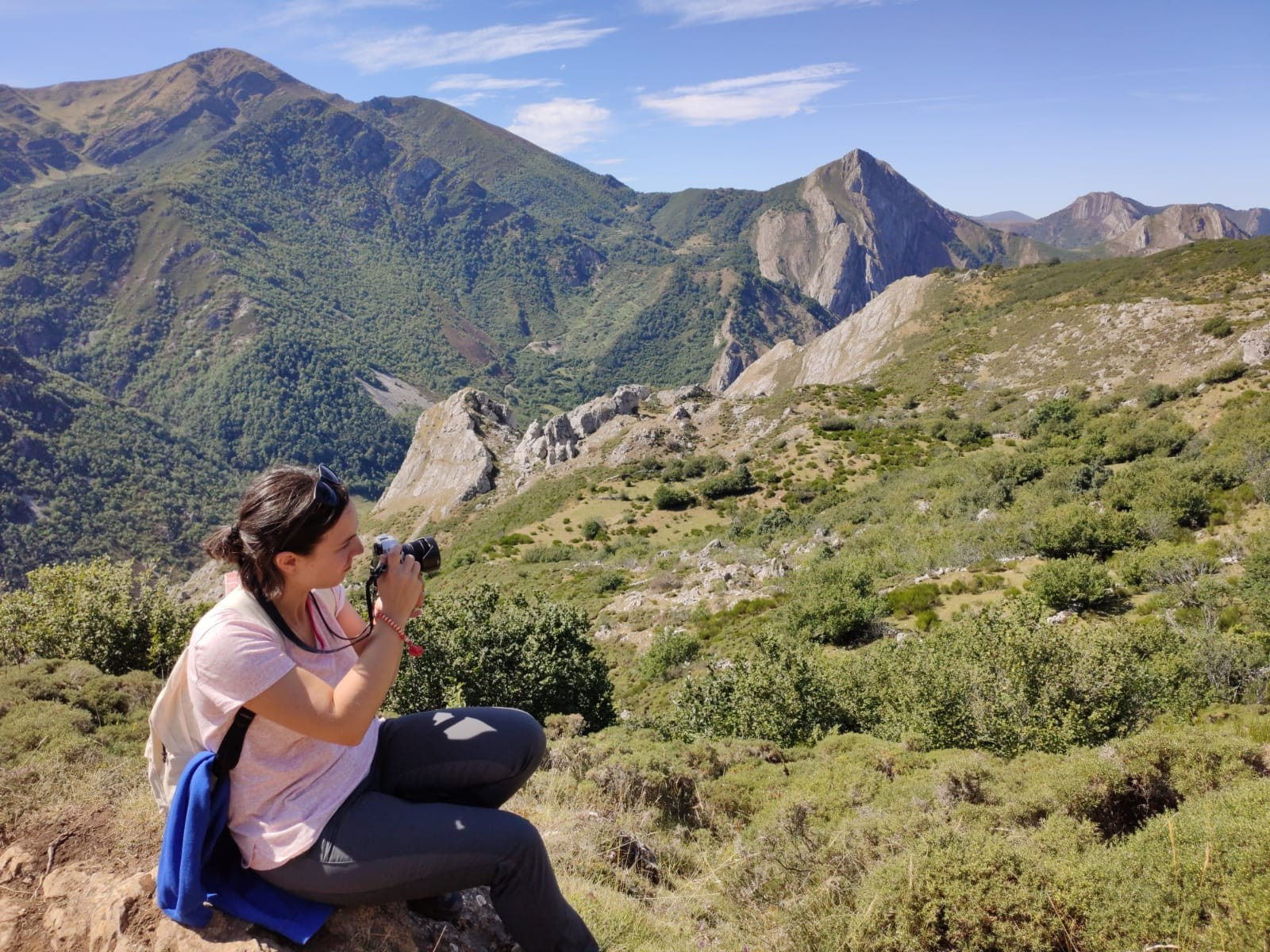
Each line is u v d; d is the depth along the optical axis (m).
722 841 6.42
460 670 14.59
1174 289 107.25
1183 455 39.66
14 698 8.59
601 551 61.47
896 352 136.62
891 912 2.97
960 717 10.12
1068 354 88.94
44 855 2.75
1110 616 19.66
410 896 2.02
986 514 37.06
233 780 1.95
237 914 1.99
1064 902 2.79
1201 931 2.57
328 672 2.06
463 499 96.50
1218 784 4.94
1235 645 13.70
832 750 9.91
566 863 4.09
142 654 13.75
